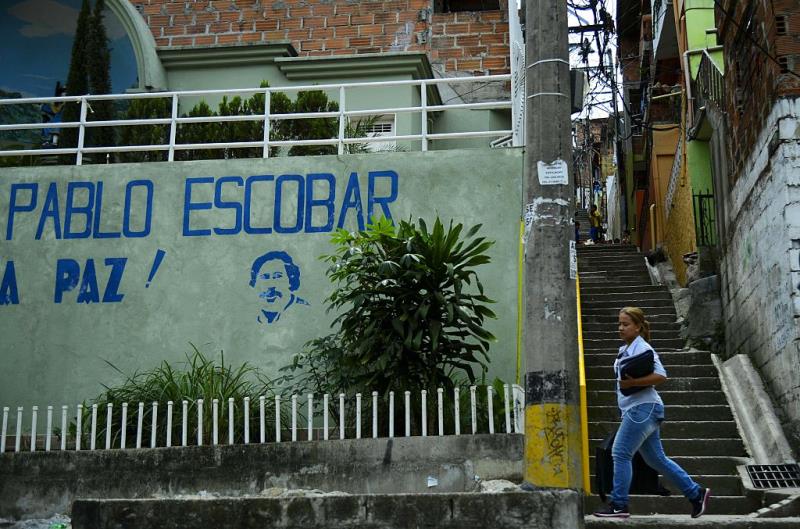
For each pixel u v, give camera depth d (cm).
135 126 1386
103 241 1148
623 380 715
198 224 1139
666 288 1576
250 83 1573
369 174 1130
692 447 978
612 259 1886
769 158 1004
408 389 924
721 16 1255
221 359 1085
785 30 977
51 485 873
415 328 913
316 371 1043
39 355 1117
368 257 969
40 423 1095
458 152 1123
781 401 980
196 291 1116
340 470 854
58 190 1172
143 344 1106
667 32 1922
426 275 943
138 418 907
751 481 873
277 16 1667
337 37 1644
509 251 1085
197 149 1291
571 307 685
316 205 1128
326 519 673
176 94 1170
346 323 951
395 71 1534
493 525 654
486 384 1008
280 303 1100
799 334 920
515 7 1532
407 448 852
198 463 867
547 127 711
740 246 1174
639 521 699
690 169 1561
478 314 960
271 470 860
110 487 866
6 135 1634
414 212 1111
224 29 1669
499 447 841
